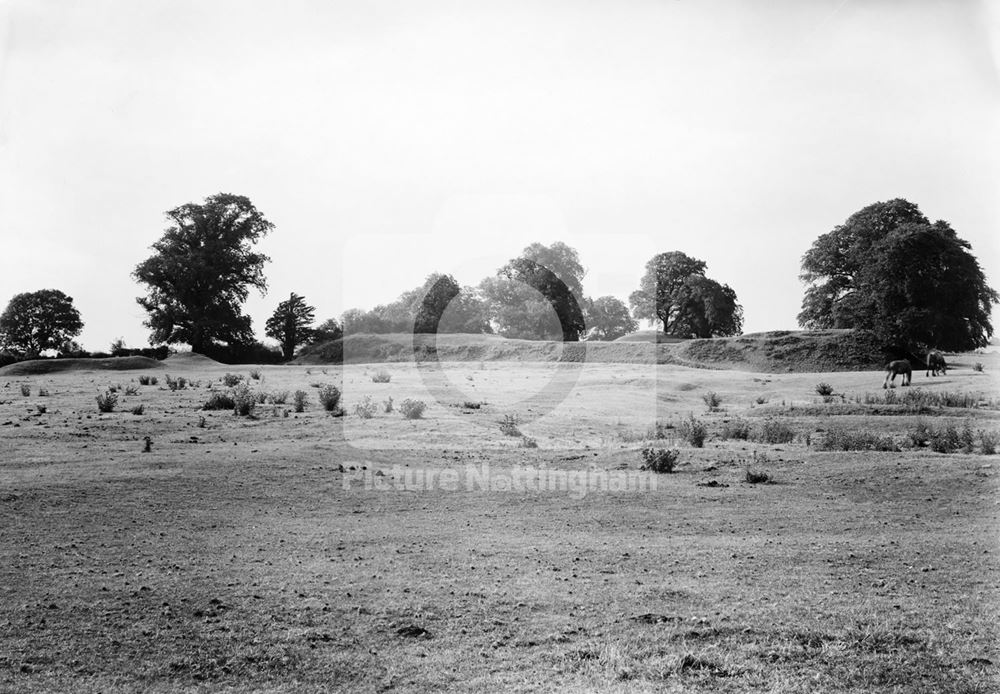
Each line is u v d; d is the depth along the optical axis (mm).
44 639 7641
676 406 28625
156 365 45875
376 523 12266
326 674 6965
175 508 12969
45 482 14320
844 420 25797
